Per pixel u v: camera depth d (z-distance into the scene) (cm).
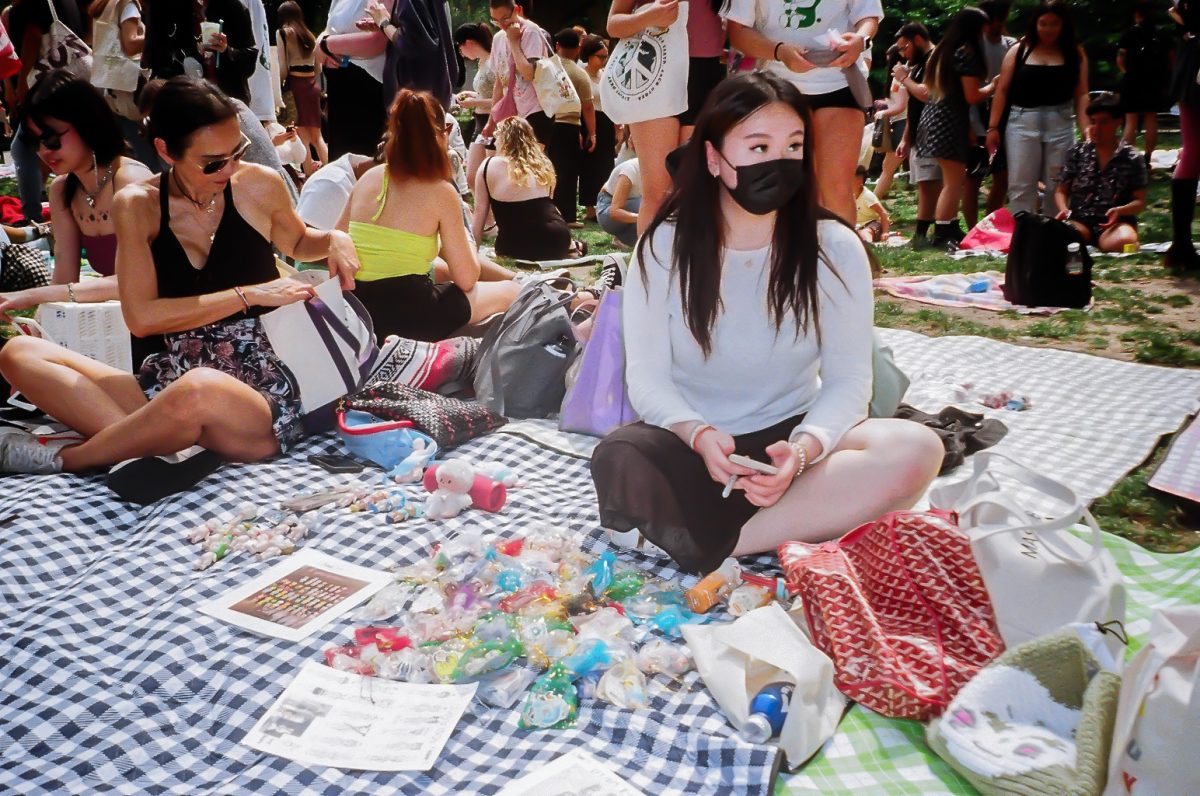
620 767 232
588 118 998
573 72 985
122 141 436
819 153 482
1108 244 764
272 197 402
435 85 740
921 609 263
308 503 353
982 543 262
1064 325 574
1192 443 399
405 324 482
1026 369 499
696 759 234
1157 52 1062
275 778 230
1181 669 188
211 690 259
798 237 300
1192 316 588
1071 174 786
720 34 481
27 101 419
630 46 469
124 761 236
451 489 348
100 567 317
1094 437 411
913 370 501
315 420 409
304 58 999
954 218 830
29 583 315
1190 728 182
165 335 395
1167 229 827
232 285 392
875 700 245
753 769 228
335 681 260
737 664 251
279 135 842
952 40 810
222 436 372
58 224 443
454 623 280
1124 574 309
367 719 247
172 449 368
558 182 986
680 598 296
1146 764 188
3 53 686
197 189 373
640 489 299
